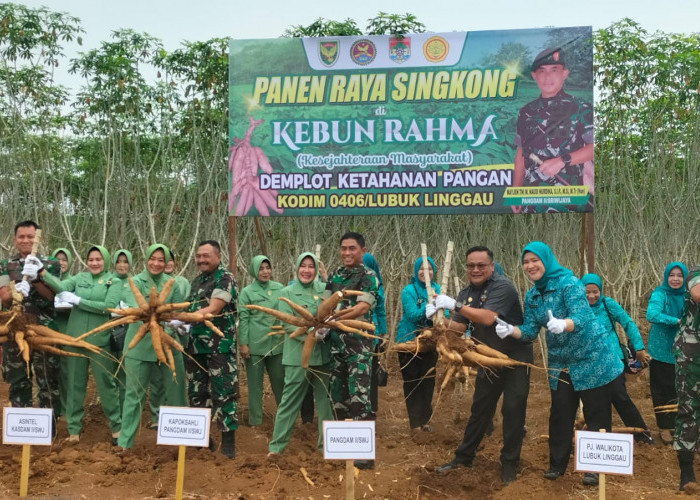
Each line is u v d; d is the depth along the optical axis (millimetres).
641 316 11102
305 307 5727
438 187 7402
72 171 10461
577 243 9516
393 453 5836
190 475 5020
